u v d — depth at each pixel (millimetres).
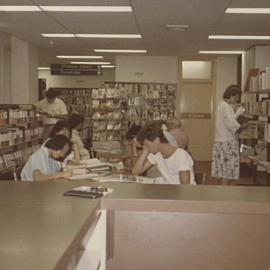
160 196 2170
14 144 7695
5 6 6535
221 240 2203
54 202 1943
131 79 12836
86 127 15344
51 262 1130
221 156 6562
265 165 7617
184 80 13344
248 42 9758
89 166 4531
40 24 8039
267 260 2184
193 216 2205
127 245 2234
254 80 8773
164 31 8539
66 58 13859
